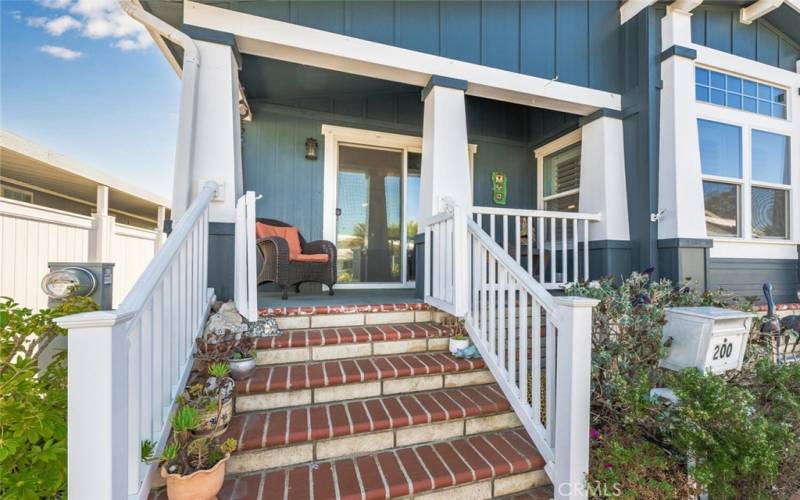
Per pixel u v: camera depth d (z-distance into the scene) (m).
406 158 4.95
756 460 1.66
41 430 1.51
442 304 2.89
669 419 1.86
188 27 2.82
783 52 4.62
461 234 2.68
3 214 3.55
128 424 1.30
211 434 1.61
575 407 1.73
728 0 4.14
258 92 4.28
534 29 3.79
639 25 3.93
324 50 3.10
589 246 4.15
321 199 4.63
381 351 2.69
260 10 2.97
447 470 1.86
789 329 2.98
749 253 4.25
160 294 1.61
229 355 2.13
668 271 3.70
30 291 3.85
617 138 4.07
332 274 3.89
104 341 1.12
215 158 2.84
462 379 2.56
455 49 3.49
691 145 3.76
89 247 4.83
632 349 2.23
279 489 1.71
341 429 1.96
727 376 2.22
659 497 1.70
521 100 3.90
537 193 5.39
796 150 4.58
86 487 1.10
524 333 2.11
